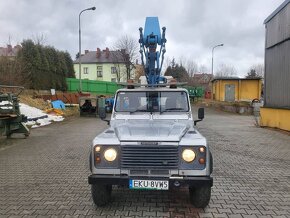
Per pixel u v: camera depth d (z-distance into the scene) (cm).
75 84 4253
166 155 516
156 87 725
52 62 3647
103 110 718
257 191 660
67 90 4019
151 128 588
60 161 937
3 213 539
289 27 1543
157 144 516
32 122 1869
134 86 729
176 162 516
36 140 1333
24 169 843
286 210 556
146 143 519
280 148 1162
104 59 7969
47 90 3459
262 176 777
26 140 1332
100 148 526
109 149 525
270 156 1018
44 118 2094
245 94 4366
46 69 3431
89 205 576
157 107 701
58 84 3747
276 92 1733
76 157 994
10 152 1076
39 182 721
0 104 1454
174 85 727
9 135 1384
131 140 522
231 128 1816
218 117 2653
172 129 579
